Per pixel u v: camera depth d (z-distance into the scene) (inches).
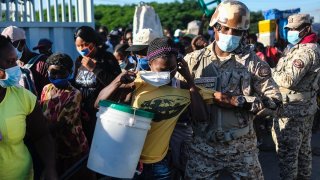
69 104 126.1
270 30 379.6
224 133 114.6
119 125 97.7
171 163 119.2
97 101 109.6
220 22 111.0
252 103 109.0
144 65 134.6
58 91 127.3
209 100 111.7
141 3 279.3
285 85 156.8
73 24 277.3
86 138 136.2
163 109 108.1
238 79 114.5
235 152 116.1
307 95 162.7
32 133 100.7
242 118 115.0
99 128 100.1
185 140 123.8
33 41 253.3
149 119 99.9
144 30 145.6
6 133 91.0
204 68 117.4
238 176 118.0
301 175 175.2
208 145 117.6
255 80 114.1
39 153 102.3
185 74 108.3
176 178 123.0
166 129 109.4
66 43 275.3
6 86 91.2
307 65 155.2
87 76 141.1
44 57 166.6
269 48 350.9
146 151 109.1
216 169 118.6
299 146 166.2
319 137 265.9
